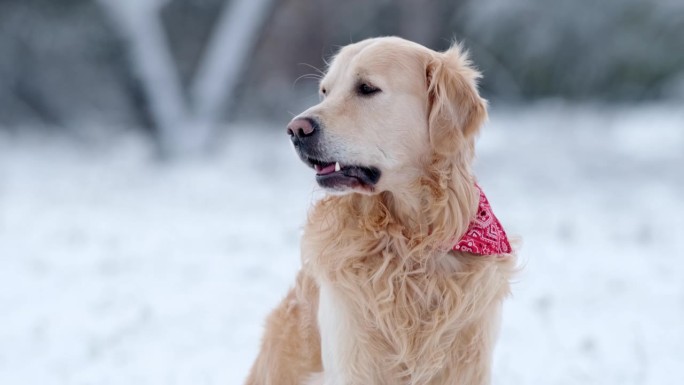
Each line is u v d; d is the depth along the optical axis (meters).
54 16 25.55
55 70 26.14
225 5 25.73
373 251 3.78
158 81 20.92
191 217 11.73
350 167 3.77
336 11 27.44
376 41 3.96
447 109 3.78
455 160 3.79
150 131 21.34
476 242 3.75
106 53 25.91
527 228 10.50
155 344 6.03
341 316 3.75
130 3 20.44
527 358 5.61
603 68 23.30
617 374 5.29
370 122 3.76
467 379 3.78
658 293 7.25
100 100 26.47
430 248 3.76
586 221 11.08
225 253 9.06
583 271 8.10
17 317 6.75
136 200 13.63
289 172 18.03
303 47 27.27
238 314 6.74
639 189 14.71
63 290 7.60
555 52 23.69
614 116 24.08
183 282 7.80
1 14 25.22
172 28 26.00
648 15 22.64
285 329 4.20
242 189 15.16
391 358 3.76
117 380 5.34
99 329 6.40
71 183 16.31
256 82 26.50
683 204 12.81
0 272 8.34
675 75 23.80
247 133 25.31
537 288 7.43
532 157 19.75
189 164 19.92
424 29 26.45
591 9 22.84
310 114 3.75
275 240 9.77
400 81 3.80
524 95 26.48
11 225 11.16
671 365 5.45
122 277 8.05
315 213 3.95
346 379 3.74
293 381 4.14
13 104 26.38
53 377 5.41
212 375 5.43
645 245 9.38
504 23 23.78
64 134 26.38
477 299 3.72
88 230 10.73
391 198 3.83
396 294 3.75
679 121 24.34
